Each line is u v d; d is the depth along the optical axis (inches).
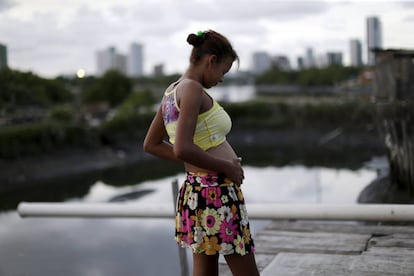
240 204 74.4
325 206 101.2
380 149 966.4
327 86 1963.6
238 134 1478.8
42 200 607.8
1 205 557.0
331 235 137.3
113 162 968.9
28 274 214.4
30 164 796.0
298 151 1177.4
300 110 1433.3
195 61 72.7
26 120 838.5
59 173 818.2
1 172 748.0
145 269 224.2
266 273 111.6
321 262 116.0
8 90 734.5
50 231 307.4
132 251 255.8
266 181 622.2
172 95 73.2
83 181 778.8
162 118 79.7
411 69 306.7
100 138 1054.4
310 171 722.2
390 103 308.8
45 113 919.0
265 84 2650.1
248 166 910.4
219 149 73.2
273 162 982.4
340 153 1008.9
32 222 336.8
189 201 74.5
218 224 72.6
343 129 1175.0
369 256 117.9
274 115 1504.7
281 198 469.4
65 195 650.8
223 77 74.9
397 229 139.1
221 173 73.2
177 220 77.7
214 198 72.7
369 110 1035.3
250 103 1560.0
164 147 81.7
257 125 1485.0
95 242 273.4
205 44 72.0
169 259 240.1
